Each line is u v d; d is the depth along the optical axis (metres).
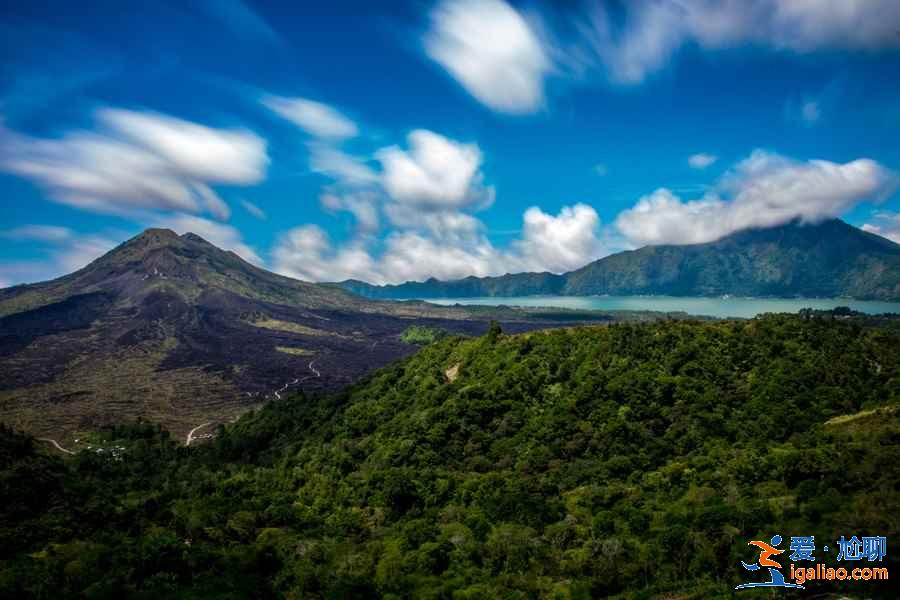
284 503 99.75
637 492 80.31
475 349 136.25
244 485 112.69
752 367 109.62
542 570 64.69
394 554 70.12
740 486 76.06
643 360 113.88
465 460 100.44
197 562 75.25
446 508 83.62
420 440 105.62
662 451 92.50
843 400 98.38
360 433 123.38
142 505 103.25
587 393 106.62
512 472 92.19
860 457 74.50
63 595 64.81
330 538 82.88
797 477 73.88
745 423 95.75
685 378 106.12
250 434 148.50
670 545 62.72
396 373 147.50
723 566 59.31
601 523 71.69
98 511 94.69
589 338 125.00
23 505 92.56
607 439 95.88
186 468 133.88
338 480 103.31
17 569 69.19
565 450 96.12
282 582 70.12
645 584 60.28
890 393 98.69
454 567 67.06
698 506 70.50
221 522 91.56
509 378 115.88
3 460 111.00
